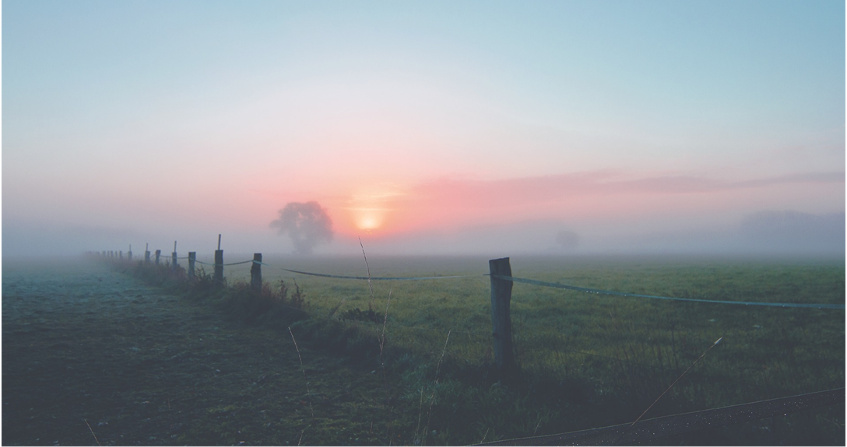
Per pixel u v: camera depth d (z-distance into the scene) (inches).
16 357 290.0
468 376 224.2
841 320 434.3
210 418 191.2
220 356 294.2
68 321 422.6
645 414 175.3
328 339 322.3
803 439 150.2
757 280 979.9
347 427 179.8
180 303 543.8
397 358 269.0
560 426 172.1
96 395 220.8
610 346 318.3
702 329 395.5
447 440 165.6
